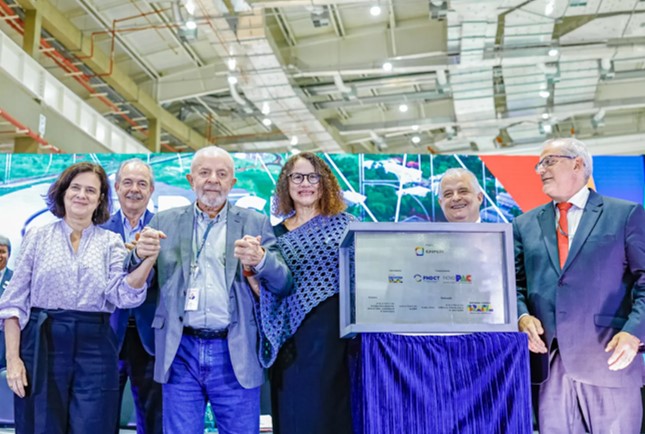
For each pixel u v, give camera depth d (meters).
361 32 9.70
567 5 8.10
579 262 2.20
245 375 2.12
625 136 11.98
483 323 1.82
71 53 9.18
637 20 8.55
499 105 11.76
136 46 10.07
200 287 2.21
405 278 1.83
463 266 1.85
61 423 2.10
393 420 1.77
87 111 9.20
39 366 2.10
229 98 11.38
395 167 5.60
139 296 2.15
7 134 7.80
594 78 10.19
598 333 2.13
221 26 8.02
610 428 2.11
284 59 9.59
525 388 1.82
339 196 2.35
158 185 5.37
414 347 1.81
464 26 8.20
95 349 2.18
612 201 2.29
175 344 2.14
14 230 5.19
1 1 7.88
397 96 10.89
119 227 3.31
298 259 2.22
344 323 1.98
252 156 5.49
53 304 2.17
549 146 2.38
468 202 3.12
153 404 2.84
